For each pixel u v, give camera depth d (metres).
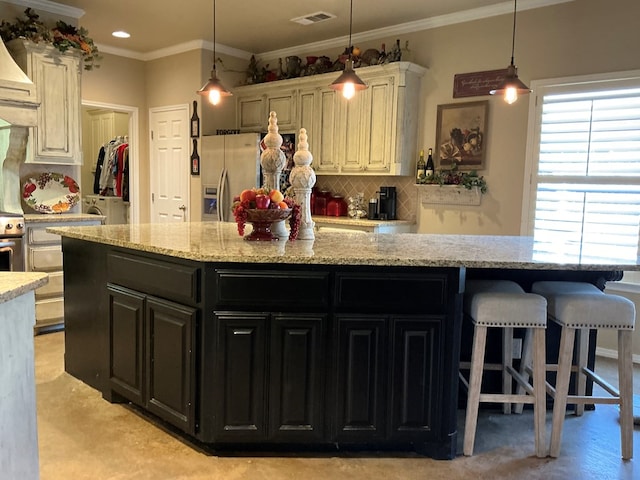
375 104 4.86
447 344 2.36
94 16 4.81
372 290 2.31
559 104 4.12
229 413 2.36
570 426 2.79
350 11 4.48
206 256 2.25
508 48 4.35
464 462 2.40
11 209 4.10
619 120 3.85
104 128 7.72
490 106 4.48
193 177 5.96
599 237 4.00
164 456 2.40
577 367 2.88
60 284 4.21
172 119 6.10
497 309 2.38
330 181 5.64
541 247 2.83
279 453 2.44
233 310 2.32
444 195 4.76
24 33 4.07
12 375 1.64
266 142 2.92
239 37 5.45
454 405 2.41
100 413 2.83
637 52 3.75
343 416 2.37
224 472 2.27
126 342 2.77
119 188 6.90
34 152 4.19
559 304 2.45
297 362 2.34
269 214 2.65
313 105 5.33
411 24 4.85
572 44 4.03
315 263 2.27
